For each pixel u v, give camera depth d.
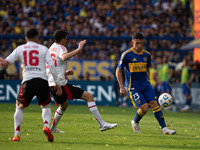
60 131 25.80
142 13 78.69
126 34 71.88
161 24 77.69
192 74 59.44
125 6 79.75
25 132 25.12
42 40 61.03
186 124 35.41
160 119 26.20
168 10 80.38
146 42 62.59
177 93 61.03
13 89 59.50
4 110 44.47
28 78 20.33
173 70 61.38
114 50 63.50
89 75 60.84
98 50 63.25
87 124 31.64
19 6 78.81
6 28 73.81
